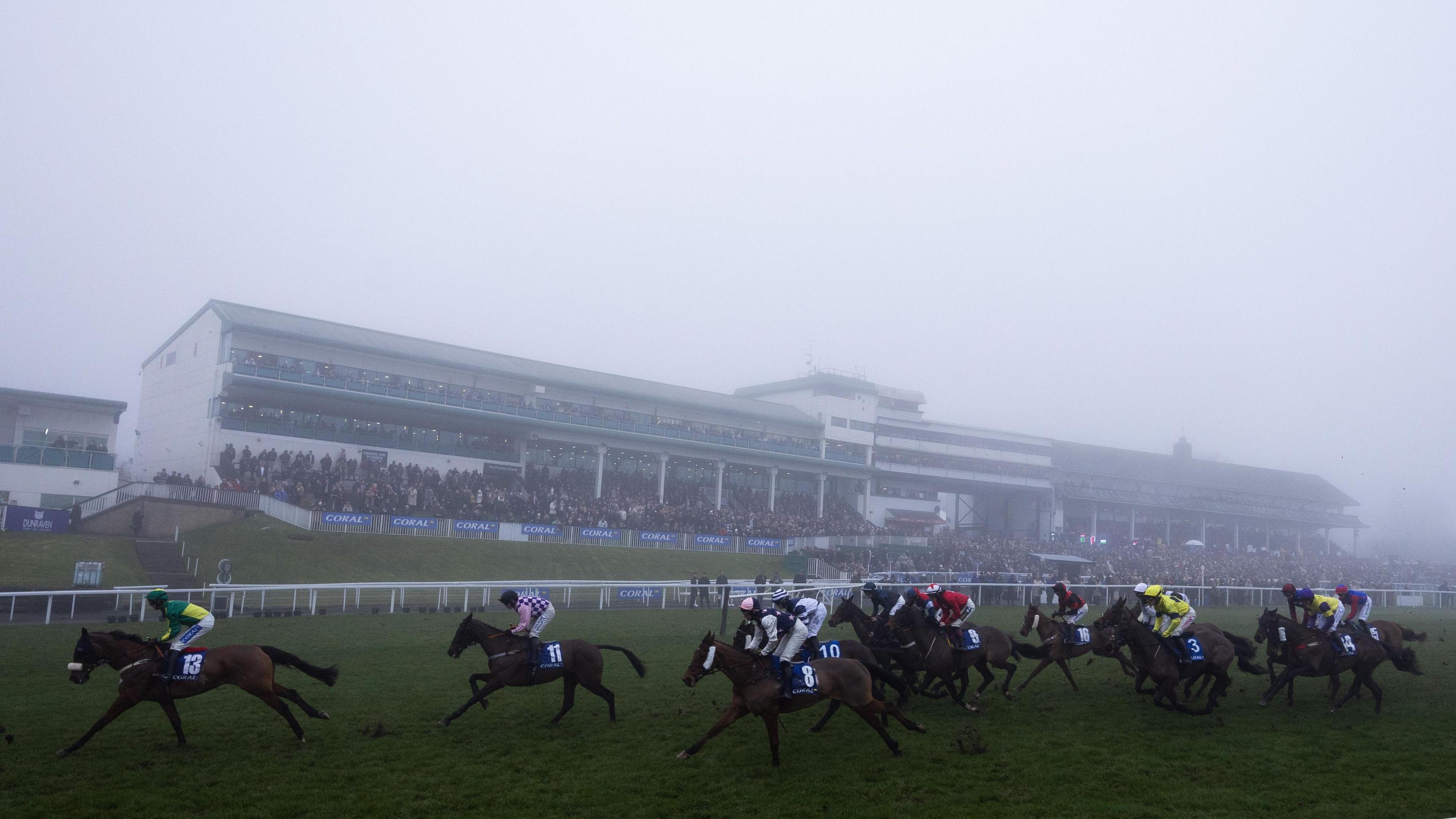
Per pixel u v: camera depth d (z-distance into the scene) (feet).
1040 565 145.28
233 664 34.14
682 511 152.76
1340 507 289.33
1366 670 42.75
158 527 108.37
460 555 117.39
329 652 58.29
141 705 41.93
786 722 40.04
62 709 40.88
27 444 123.03
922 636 41.37
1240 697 46.57
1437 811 27.99
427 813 27.71
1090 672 54.95
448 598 93.40
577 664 39.04
